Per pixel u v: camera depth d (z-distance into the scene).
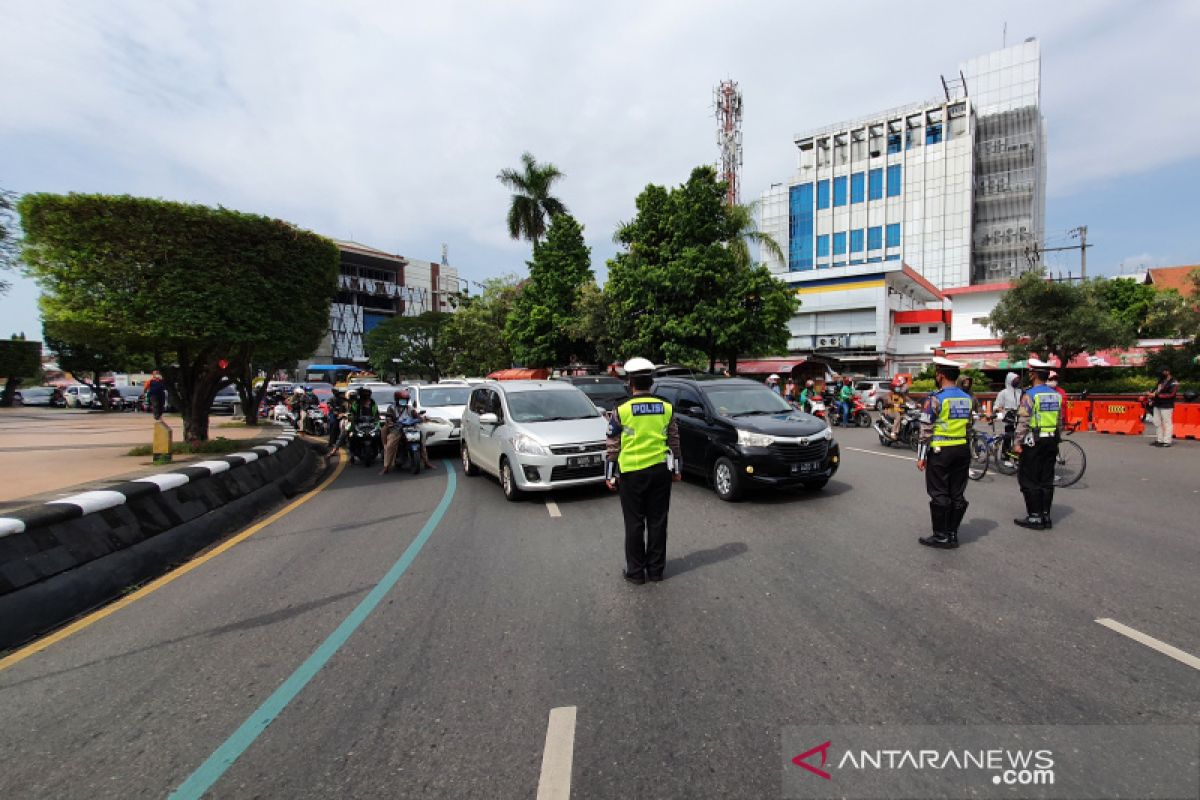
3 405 38.69
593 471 8.29
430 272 94.62
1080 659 3.53
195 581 5.40
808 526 6.73
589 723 3.00
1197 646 3.67
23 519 4.63
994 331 26.69
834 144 82.25
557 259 35.41
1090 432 16.58
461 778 2.61
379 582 5.21
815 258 81.75
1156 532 6.24
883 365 42.00
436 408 13.83
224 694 3.40
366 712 3.17
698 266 23.52
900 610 4.30
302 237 11.82
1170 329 21.81
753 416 8.55
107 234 9.44
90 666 3.79
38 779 2.69
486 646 3.91
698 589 4.83
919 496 8.27
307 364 71.81
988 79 75.50
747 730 2.91
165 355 13.45
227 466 8.12
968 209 70.69
